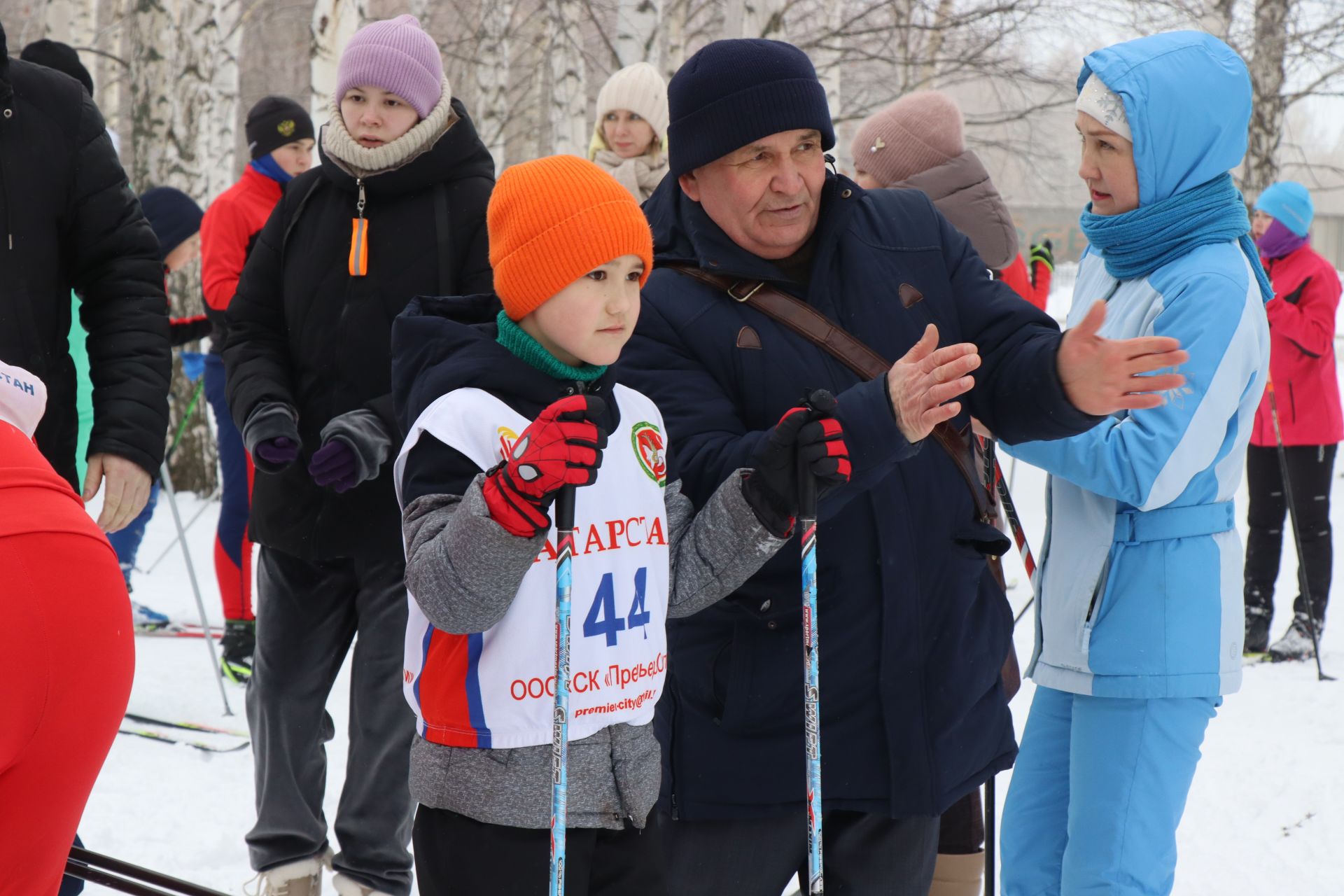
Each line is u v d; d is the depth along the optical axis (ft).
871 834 12.86
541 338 10.87
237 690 27.37
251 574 27.89
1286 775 22.75
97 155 14.47
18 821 8.43
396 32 17.13
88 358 16.72
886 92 82.33
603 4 71.41
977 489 13.01
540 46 80.02
